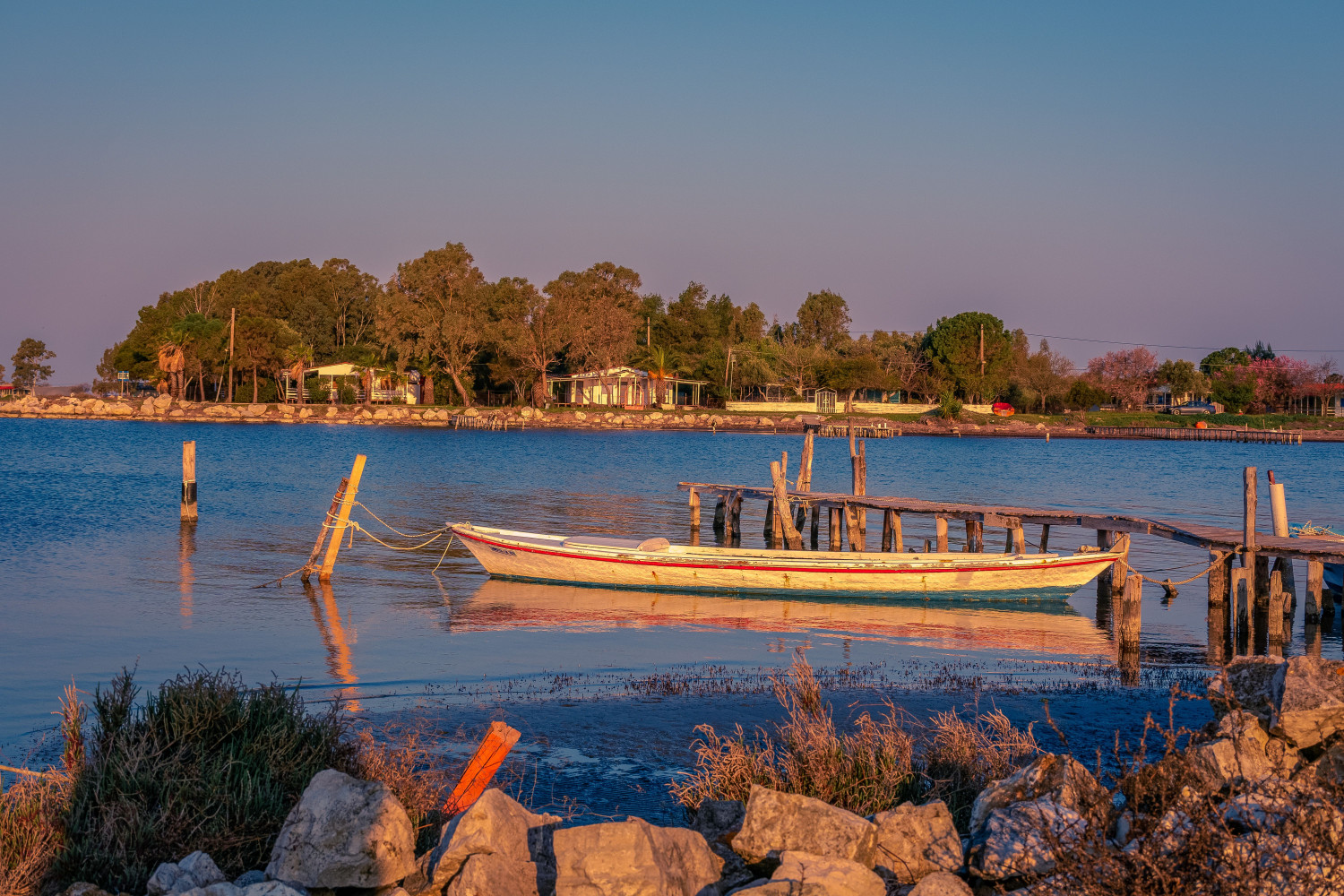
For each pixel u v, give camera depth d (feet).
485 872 19.42
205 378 400.47
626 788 32.24
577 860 19.49
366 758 27.86
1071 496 162.30
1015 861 19.44
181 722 26.32
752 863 21.48
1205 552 102.06
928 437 388.78
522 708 42.39
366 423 353.31
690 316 513.45
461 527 80.53
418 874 20.86
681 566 74.28
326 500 135.33
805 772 28.07
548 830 21.42
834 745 29.07
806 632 62.59
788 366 433.48
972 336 428.56
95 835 22.50
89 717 39.70
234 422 349.00
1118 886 17.08
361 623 63.31
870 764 28.22
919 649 58.34
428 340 361.71
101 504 128.16
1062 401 464.24
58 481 157.17
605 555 75.46
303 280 486.79
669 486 168.35
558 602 70.95
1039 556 71.92
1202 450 325.21
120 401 384.27
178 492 143.13
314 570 80.07
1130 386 483.10
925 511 91.81
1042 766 22.43
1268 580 70.90
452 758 34.99
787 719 40.70
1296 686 22.03
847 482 188.34
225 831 22.75
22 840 22.38
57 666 51.37
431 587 76.33
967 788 27.63
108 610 66.13
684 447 282.36
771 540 108.78
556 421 366.43
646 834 20.15
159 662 52.47
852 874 19.36
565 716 41.04
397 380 391.04
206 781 24.18
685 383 438.40
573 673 50.24
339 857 20.30
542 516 123.85
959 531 122.62
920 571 72.54
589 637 59.82
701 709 42.37
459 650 56.03
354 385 397.19
